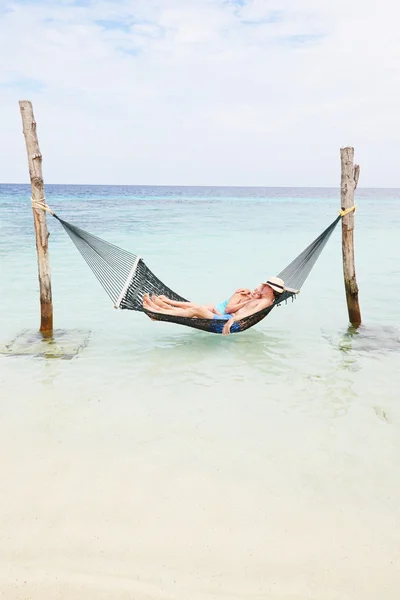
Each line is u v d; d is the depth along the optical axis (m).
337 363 5.87
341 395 4.98
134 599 2.52
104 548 2.85
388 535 3.00
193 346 6.48
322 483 3.50
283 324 7.50
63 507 3.18
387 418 4.49
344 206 6.94
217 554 2.82
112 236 18.55
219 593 2.57
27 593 2.53
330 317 7.89
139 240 17.44
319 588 2.61
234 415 4.53
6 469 3.59
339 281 10.74
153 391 5.04
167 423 4.35
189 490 3.39
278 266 12.63
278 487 3.45
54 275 10.86
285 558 2.80
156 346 6.45
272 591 2.59
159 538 2.94
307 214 34.19
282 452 3.90
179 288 10.02
